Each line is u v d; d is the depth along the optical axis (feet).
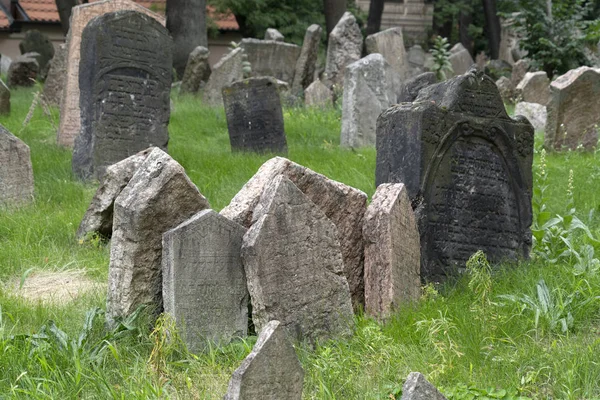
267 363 18.69
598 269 27.22
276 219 22.65
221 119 63.67
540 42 86.63
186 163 45.60
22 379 20.16
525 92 74.84
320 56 118.21
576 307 24.71
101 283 28.48
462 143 28.71
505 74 99.60
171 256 22.13
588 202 37.88
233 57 75.41
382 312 24.73
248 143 52.34
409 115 28.12
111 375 20.95
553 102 51.26
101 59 44.16
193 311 22.27
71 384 20.11
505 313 24.64
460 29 143.95
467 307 25.22
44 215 36.27
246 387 18.43
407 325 23.73
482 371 21.75
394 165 28.58
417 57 108.58
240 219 23.90
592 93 51.67
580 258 27.71
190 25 96.63
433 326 22.82
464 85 28.76
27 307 25.29
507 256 29.48
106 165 44.19
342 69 82.02
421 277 27.68
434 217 28.12
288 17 126.31
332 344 23.15
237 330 22.82
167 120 46.26
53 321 23.20
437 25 147.64
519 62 89.15
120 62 44.65
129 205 23.07
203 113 66.69
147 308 23.09
